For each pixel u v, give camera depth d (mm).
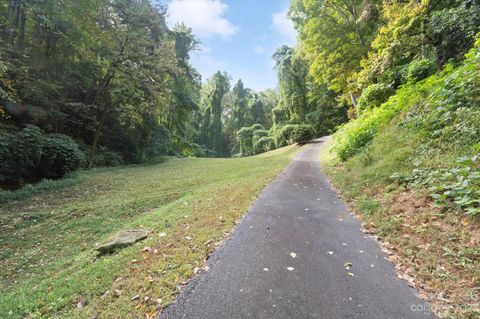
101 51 16109
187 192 8852
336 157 12242
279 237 3930
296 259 3242
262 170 11766
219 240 3854
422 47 10961
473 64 5699
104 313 2373
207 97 56469
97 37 15070
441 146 5219
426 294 2453
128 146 21750
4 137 9969
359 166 7922
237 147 56656
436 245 3168
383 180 5727
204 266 3109
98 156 17531
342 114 31656
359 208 5008
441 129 5543
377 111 10680
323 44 17953
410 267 2912
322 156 15672
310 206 5523
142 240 4277
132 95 17969
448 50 8625
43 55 14023
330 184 7723
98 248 4191
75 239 5840
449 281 2564
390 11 10273
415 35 9914
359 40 17266
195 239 3902
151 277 2914
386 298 2436
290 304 2391
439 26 8398
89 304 2566
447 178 4199
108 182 11531
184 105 29578
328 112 32969
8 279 4441
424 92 7586
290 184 7855
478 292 2354
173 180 11719
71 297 2742
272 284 2711
